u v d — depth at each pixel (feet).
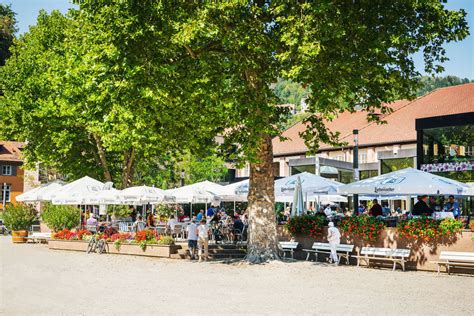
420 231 65.62
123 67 61.21
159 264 72.49
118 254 88.58
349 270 65.31
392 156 154.10
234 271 63.72
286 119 78.54
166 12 61.05
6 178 213.25
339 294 46.29
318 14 58.18
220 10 59.21
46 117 121.60
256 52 63.31
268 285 51.85
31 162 136.05
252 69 66.49
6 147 222.28
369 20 63.05
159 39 62.08
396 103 216.54
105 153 137.39
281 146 236.84
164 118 66.80
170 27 60.85
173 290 48.08
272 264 69.00
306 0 59.36
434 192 69.41
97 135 126.41
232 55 63.77
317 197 118.21
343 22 61.11
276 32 63.00
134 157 131.03
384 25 63.36
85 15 65.57
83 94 101.91
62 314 35.99
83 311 37.11
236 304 40.47
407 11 63.21
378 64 64.18
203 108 69.26
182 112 69.00
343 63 60.80
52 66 114.01
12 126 127.34
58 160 134.21
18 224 120.26
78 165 134.62
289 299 43.24
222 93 66.08
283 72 59.77
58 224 114.21
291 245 79.82
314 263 71.77
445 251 63.57
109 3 61.77
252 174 73.05
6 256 83.87
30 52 128.57
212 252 83.35
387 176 75.05
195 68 67.31
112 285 51.37
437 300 43.45
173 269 66.23
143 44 62.03
